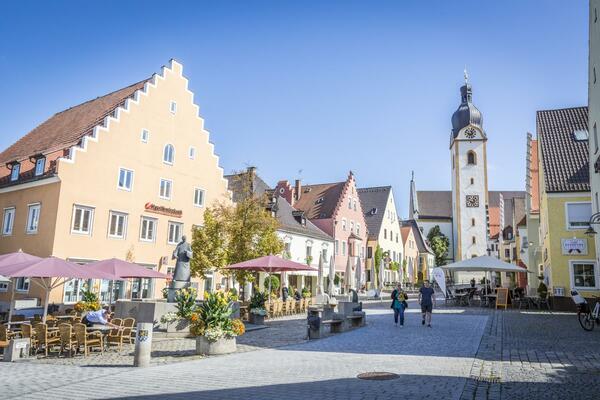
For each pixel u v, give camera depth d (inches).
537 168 1716.3
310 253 1893.5
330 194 2246.6
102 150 1116.5
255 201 1191.6
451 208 4094.5
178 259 784.9
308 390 352.2
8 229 1138.0
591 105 957.2
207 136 1407.5
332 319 735.1
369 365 453.7
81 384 379.9
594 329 749.3
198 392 347.9
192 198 1346.0
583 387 362.9
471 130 3253.0
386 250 2635.3
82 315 771.4
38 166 1115.3
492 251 3449.8
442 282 1391.5
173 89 1314.0
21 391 356.5
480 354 516.1
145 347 466.6
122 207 1151.0
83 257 1057.5
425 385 367.9
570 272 1163.3
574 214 1184.2
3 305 908.6
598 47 886.4
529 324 829.2
